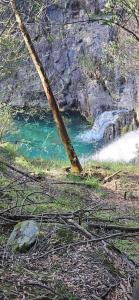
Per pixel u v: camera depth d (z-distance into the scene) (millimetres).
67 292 3939
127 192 11617
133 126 26344
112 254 4855
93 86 31406
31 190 8570
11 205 6488
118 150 24156
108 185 12586
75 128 29641
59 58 31312
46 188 9406
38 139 24156
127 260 4922
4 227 5336
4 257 4426
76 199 9352
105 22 11031
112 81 29922
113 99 30203
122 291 4164
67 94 32625
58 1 14430
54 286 3986
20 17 13039
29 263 4371
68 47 31219
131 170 14969
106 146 25234
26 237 4770
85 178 12891
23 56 14648
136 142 24125
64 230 5141
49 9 24938
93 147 25688
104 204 9508
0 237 5004
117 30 24250
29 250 4695
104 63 29578
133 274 4555
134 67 25672
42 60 30906
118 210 9320
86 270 4395
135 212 9320
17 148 16844
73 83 32969
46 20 15125
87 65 30891
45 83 13750
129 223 7680
